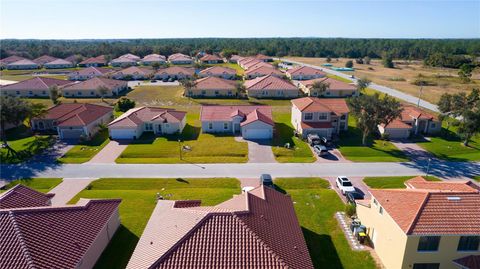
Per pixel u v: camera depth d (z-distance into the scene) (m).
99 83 97.75
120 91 102.81
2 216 24.28
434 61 176.12
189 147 54.84
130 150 53.41
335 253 29.39
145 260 22.17
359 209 33.28
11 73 147.12
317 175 44.78
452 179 43.59
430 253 25.20
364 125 53.59
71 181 42.72
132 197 38.53
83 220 27.31
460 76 134.00
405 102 88.19
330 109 60.44
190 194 39.25
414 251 25.06
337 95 94.69
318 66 170.25
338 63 191.00
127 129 58.88
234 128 62.88
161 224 26.30
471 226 24.97
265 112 64.75
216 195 38.88
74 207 28.03
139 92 101.62
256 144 56.47
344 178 41.22
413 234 24.38
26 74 144.00
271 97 93.75
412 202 27.17
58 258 23.11
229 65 166.25
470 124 53.91
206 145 55.94
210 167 47.31
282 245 23.55
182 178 43.72
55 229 25.14
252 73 118.94
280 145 55.94
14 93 96.81
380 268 27.73
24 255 22.08
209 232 22.86
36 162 48.69
